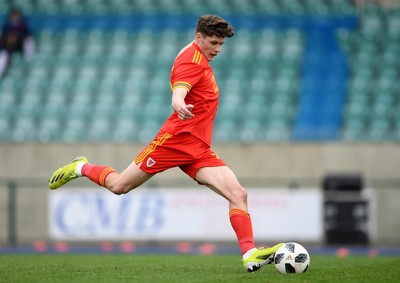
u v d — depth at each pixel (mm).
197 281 22078
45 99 71938
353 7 80438
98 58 76500
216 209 55375
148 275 24172
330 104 70250
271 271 25406
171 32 79312
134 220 55750
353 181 55469
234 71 74062
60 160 61469
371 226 56094
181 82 23375
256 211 55500
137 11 81562
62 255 42156
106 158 61188
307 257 24203
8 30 76812
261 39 77562
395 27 78312
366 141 60406
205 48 24047
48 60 76375
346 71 73875
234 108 69812
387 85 72312
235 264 30781
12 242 58844
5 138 68000
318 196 55438
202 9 81250
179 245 56031
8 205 59656
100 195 55906
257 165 60688
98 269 26484
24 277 23547
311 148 60469
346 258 39312
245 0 82312
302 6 80875
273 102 70500
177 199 55656
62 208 56250
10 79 74438
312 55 75688
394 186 57844
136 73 74438
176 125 24047
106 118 69438
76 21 80688
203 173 24391
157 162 24344
